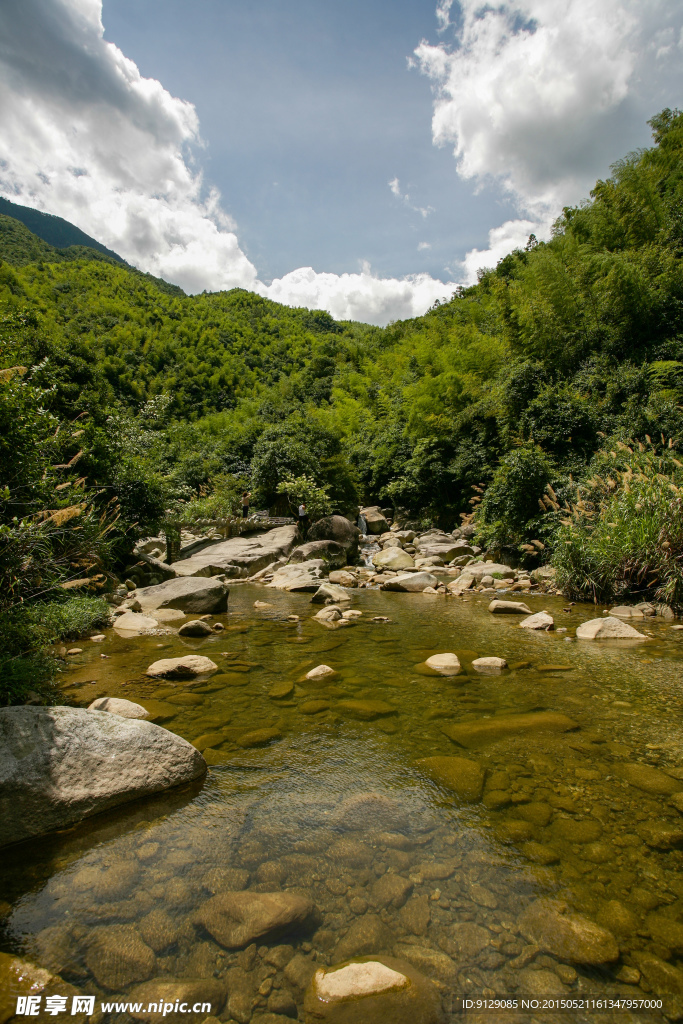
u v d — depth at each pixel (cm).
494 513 1091
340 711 326
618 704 335
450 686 375
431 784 236
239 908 158
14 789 200
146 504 914
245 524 1500
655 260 1443
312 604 758
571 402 1150
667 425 1036
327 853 187
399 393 2473
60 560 496
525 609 661
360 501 2197
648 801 220
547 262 1627
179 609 673
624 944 145
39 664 362
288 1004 127
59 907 159
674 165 1792
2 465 426
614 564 698
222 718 314
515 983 132
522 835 196
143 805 218
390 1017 123
